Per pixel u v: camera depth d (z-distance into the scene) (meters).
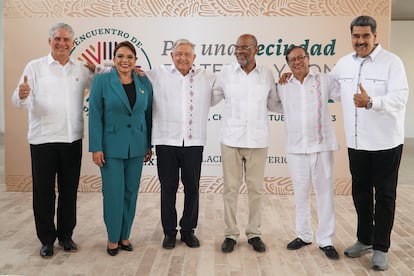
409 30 13.17
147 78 3.51
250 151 3.50
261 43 5.53
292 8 5.47
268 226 4.29
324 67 5.53
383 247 3.20
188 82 3.48
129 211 3.52
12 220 4.41
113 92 3.28
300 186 3.51
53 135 3.30
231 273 3.13
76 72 3.41
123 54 3.26
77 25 5.55
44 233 3.41
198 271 3.17
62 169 3.43
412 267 3.25
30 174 5.70
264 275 3.10
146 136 3.52
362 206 3.37
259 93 3.45
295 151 3.44
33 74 3.28
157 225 4.28
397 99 2.97
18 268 3.19
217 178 5.68
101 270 3.17
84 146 5.64
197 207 3.69
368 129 3.15
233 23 5.52
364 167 3.28
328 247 3.45
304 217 3.60
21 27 5.53
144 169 5.69
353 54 3.23
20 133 5.64
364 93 2.93
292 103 3.40
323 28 5.47
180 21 5.54
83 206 4.98
